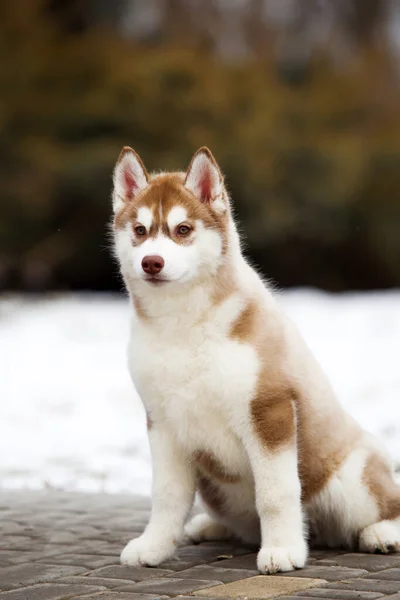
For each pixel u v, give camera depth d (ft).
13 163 107.24
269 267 112.27
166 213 20.51
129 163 21.75
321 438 21.42
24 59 114.01
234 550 22.57
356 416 39.99
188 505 21.42
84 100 111.65
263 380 20.11
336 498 21.58
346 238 110.52
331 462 21.59
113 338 67.15
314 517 22.06
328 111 115.96
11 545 22.97
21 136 109.70
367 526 21.75
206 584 18.85
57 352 61.87
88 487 31.27
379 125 118.32
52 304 89.45
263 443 20.18
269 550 19.86
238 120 111.75
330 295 99.60
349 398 43.91
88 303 91.66
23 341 66.74
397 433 36.73
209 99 111.24
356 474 21.56
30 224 107.45
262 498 20.25
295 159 108.06
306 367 21.34
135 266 20.30
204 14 129.90
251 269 21.88
